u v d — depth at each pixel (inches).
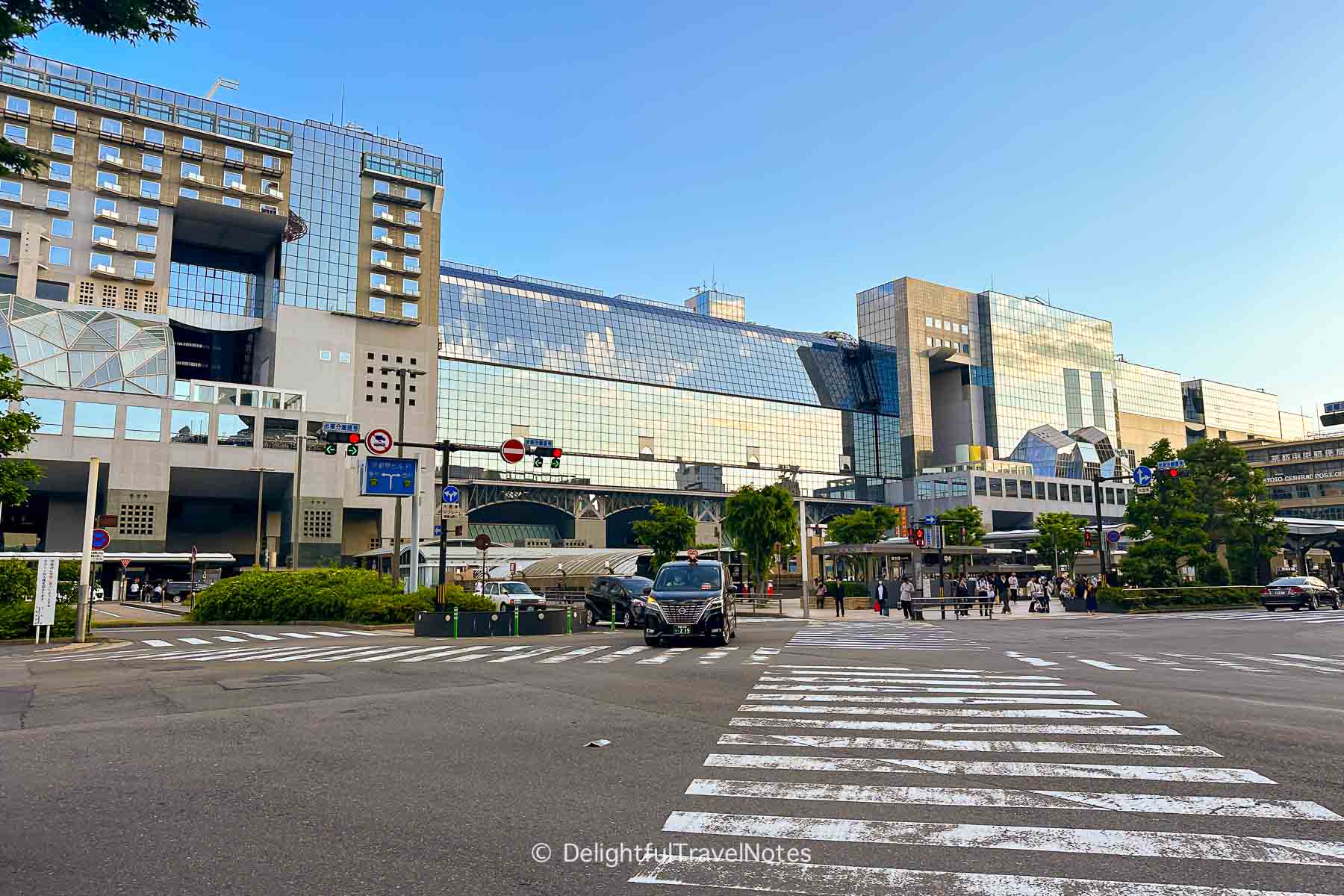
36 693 482.9
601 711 401.7
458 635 991.0
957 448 5629.9
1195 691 472.4
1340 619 1310.3
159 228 3634.4
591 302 4923.7
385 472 1158.3
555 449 1115.3
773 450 5236.2
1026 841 205.6
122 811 235.6
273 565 3152.1
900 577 1995.6
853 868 187.5
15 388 949.8
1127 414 6712.6
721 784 262.5
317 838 210.5
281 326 3811.5
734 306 6392.7
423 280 4188.0
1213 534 1931.6
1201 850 199.2
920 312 5841.5
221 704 431.5
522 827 219.3
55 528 3348.9
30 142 3415.4
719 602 808.3
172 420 3132.4
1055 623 1269.7
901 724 366.3
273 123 3991.1
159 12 347.6
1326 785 257.8
